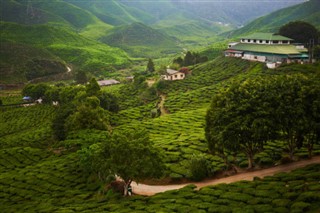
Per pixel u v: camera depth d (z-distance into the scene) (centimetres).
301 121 5653
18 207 6019
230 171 6438
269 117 5716
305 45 16838
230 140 5862
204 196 4922
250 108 5822
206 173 6384
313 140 6259
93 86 13375
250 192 4709
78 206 5475
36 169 8088
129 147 5622
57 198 6294
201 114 11194
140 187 6438
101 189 6381
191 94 14188
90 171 7144
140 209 4753
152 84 17175
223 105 6200
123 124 11688
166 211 4484
